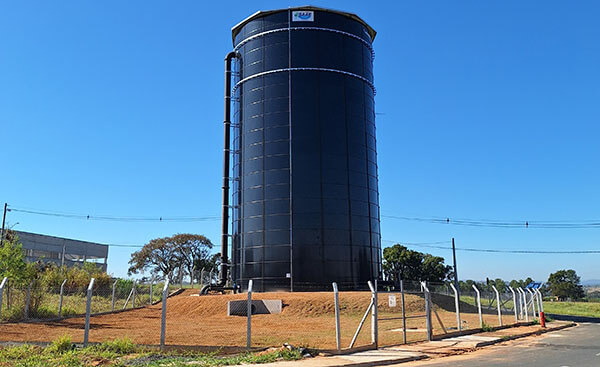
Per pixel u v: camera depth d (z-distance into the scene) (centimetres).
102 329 2575
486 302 6662
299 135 4809
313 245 4600
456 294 2658
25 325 2683
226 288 4778
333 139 4856
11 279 2955
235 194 5119
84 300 4428
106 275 5394
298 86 4909
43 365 1405
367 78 5284
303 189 4700
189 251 9450
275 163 4800
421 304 4012
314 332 2545
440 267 9088
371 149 5178
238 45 5366
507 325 3066
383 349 1967
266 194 4772
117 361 1493
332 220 4688
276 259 4619
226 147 5278
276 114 4888
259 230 4741
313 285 4522
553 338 2620
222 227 5141
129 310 3888
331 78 4978
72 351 1600
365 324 3056
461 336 2495
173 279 8012
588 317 5106
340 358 1705
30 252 9988
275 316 3497
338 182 4794
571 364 1645
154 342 1994
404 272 9094
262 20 5147
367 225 4912
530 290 4112
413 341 2250
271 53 5028
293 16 5047
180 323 3027
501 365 1628
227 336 2261
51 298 4144
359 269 4725
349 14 5169
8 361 1471
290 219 4647
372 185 5091
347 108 4994
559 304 9000
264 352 1723
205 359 1587
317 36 5019
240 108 5178
